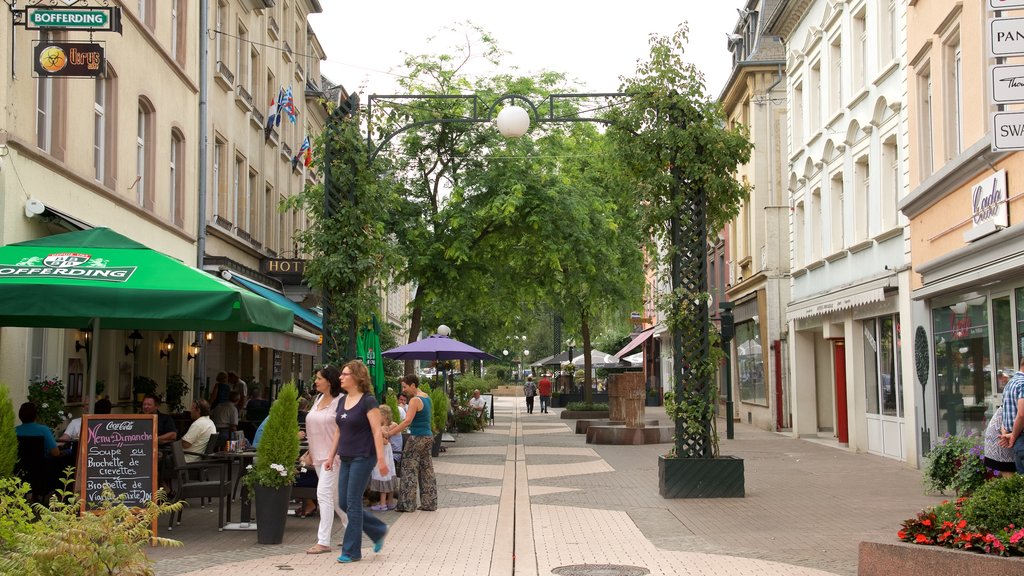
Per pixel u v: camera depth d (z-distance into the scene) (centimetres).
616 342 6825
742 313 3544
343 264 1505
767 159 3381
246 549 1041
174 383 2086
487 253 2648
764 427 3203
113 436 1018
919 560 782
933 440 1816
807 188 2758
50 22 1295
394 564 955
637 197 1580
